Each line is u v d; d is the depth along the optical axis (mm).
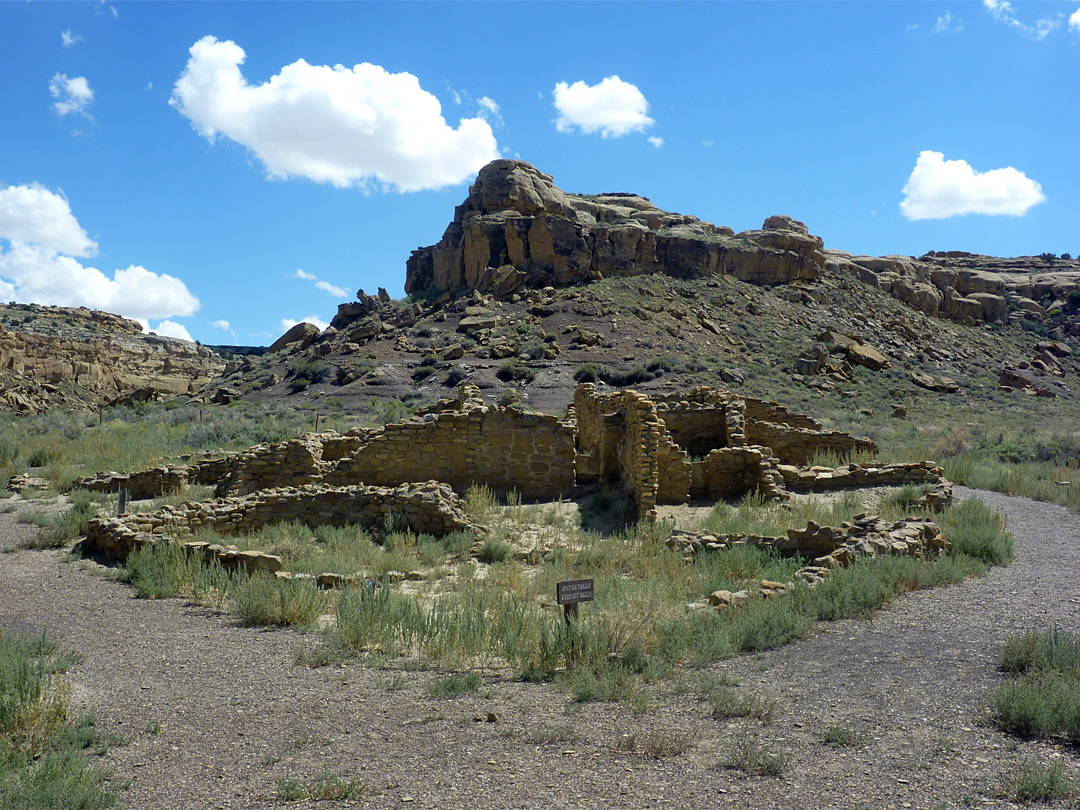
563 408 45000
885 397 53375
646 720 5816
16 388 62906
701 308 69438
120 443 25219
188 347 134000
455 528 13703
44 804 4441
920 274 96812
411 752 5312
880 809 4309
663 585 10195
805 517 14094
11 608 9273
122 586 10398
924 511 14250
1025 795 4363
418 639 7973
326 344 64375
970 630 7711
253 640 8164
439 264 76312
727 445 19141
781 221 94250
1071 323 94688
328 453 19203
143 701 6348
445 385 52469
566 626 7355
